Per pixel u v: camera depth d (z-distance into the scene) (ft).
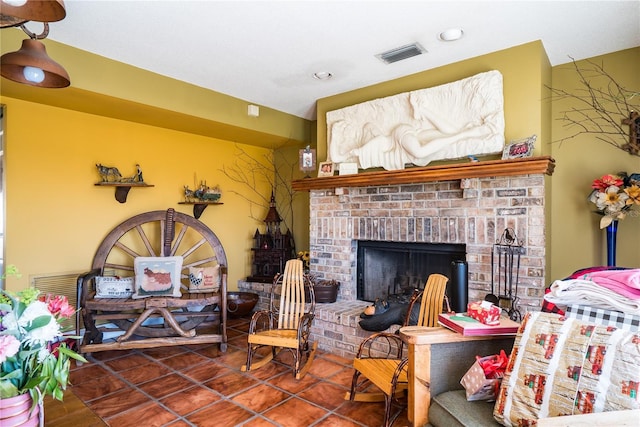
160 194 13.29
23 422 3.76
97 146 11.75
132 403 7.89
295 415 7.45
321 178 12.01
